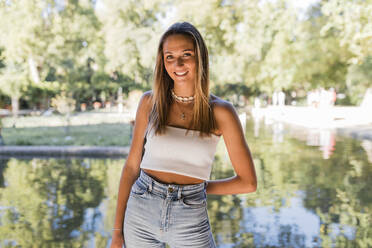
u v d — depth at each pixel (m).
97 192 5.41
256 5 20.27
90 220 4.16
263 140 11.13
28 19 21.69
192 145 1.40
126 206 1.56
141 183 1.46
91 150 9.02
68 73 24.08
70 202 4.89
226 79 26.23
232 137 1.43
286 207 4.55
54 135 12.66
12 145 10.27
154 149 1.42
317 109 24.44
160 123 1.42
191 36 1.41
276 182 5.88
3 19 21.83
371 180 5.96
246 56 22.89
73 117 21.33
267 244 3.40
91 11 24.20
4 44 21.97
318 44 22.09
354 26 14.21
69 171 7.00
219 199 4.92
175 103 1.44
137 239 1.44
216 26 19.28
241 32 20.16
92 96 33.47
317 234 3.65
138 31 22.41
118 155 8.93
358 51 14.98
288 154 8.57
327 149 9.30
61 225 3.99
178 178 1.41
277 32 24.48
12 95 21.72
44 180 6.25
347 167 7.03
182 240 1.40
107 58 25.30
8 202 4.91
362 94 28.27
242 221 4.04
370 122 15.90
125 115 23.45
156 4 21.52
